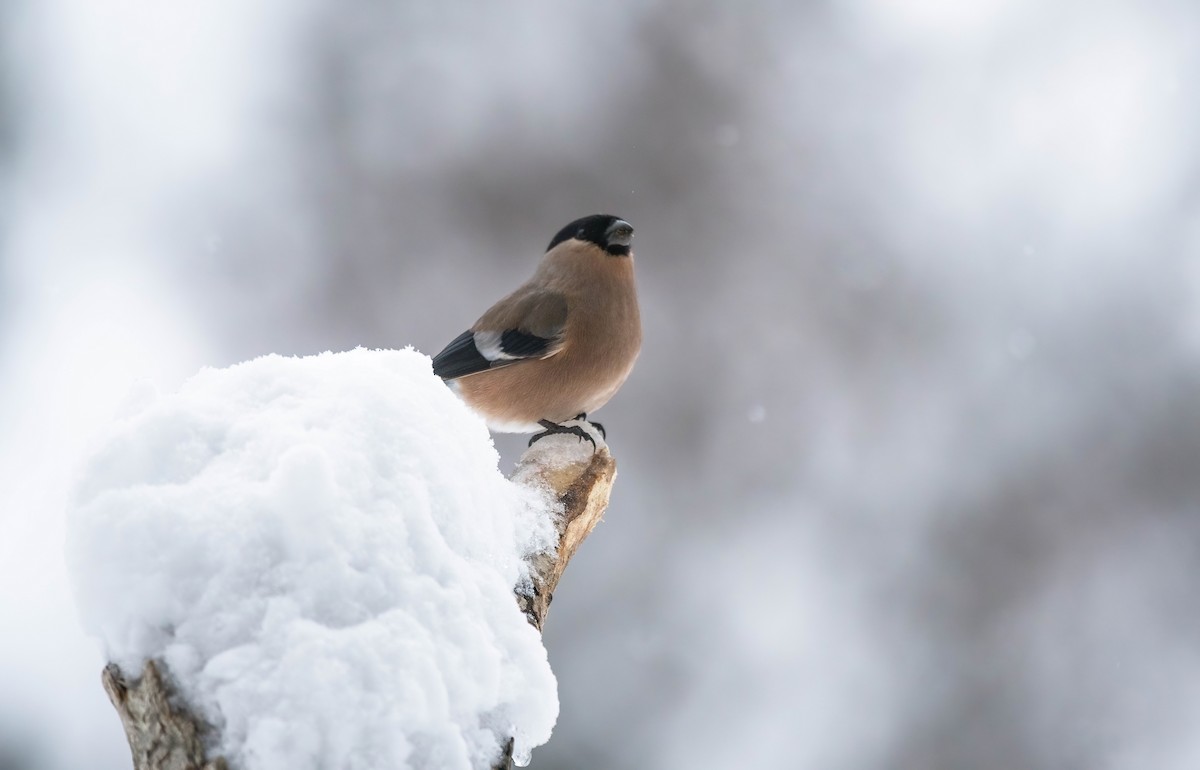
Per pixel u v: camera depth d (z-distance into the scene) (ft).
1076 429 48.14
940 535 45.42
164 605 9.11
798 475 46.88
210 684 8.84
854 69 55.06
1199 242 51.90
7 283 48.01
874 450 47.83
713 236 51.78
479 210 50.80
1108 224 52.60
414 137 51.93
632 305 25.55
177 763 8.85
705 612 43.01
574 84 53.26
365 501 9.84
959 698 41.06
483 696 9.45
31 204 49.55
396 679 8.83
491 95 52.75
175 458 10.03
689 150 52.85
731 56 54.44
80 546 9.38
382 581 9.41
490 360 25.29
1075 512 45.93
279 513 9.38
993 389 49.16
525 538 13.38
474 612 9.86
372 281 49.29
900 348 50.29
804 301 50.96
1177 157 52.95
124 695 9.21
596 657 41.19
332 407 10.70
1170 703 40.55
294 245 49.88
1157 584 43.96
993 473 46.80
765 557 44.96
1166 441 47.14
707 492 46.60
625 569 43.78
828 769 39.50
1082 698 40.93
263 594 9.16
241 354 47.88
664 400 48.47
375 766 8.65
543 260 26.43
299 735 8.55
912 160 54.08
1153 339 50.47
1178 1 54.34
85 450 10.13
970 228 52.65
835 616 42.93
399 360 12.06
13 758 30.63
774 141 53.52
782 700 40.60
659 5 54.44
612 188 51.55
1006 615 43.21
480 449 11.68
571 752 39.17
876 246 52.39
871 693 41.01
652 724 39.88
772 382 48.98
